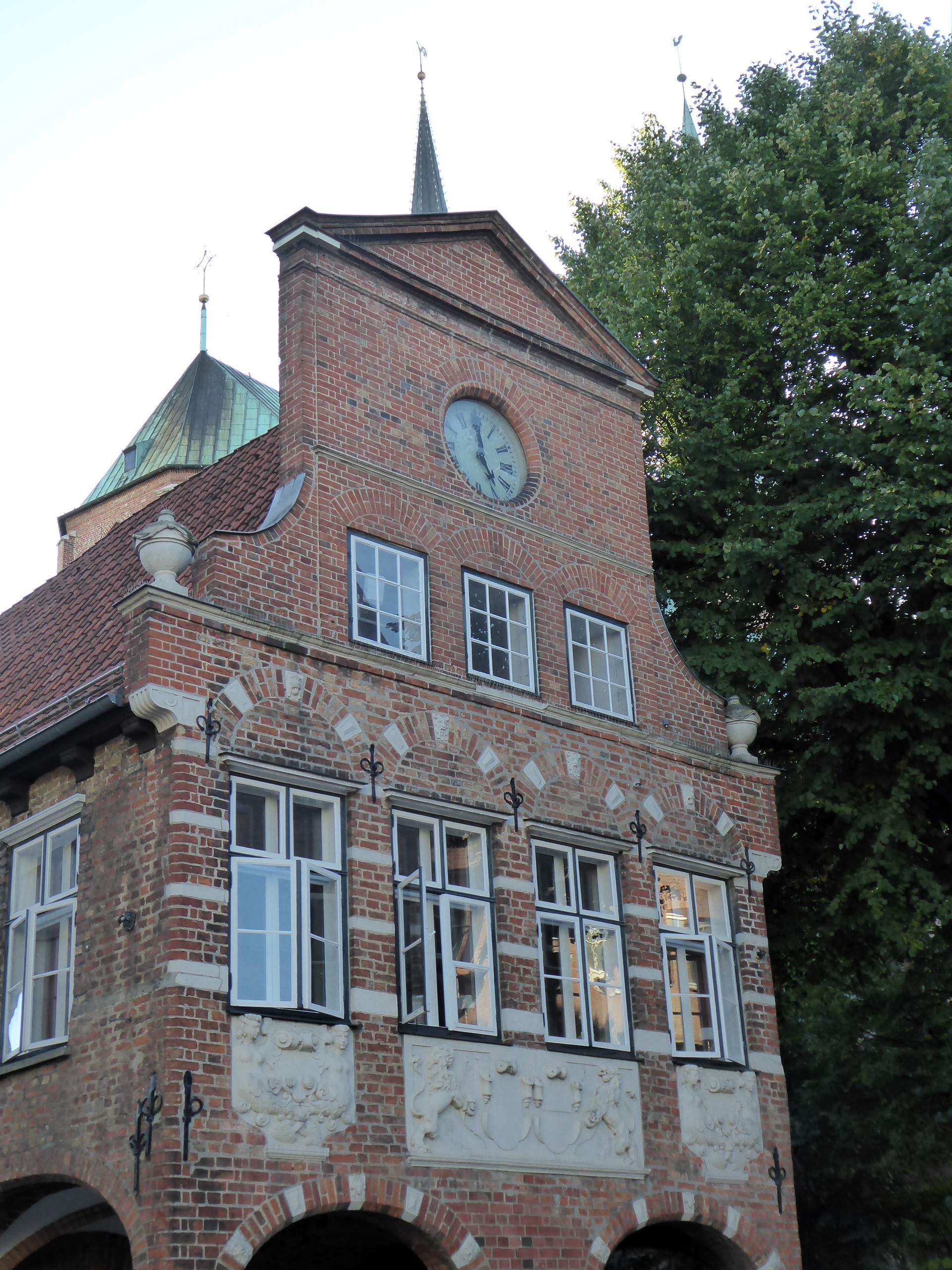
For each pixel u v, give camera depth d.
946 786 20.42
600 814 16.80
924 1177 22.81
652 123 26.50
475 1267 13.56
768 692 20.09
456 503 16.95
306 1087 12.85
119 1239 15.95
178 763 13.16
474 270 18.62
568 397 19.00
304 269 16.41
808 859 21.14
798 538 19.89
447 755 15.45
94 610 18.52
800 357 21.22
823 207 21.14
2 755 14.64
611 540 18.75
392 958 14.02
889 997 23.81
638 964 16.45
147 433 36.97
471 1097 14.14
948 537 18.95
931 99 22.16
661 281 22.53
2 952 14.60
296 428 15.73
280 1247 16.16
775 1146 17.02
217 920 12.87
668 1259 17.06
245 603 14.36
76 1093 12.92
